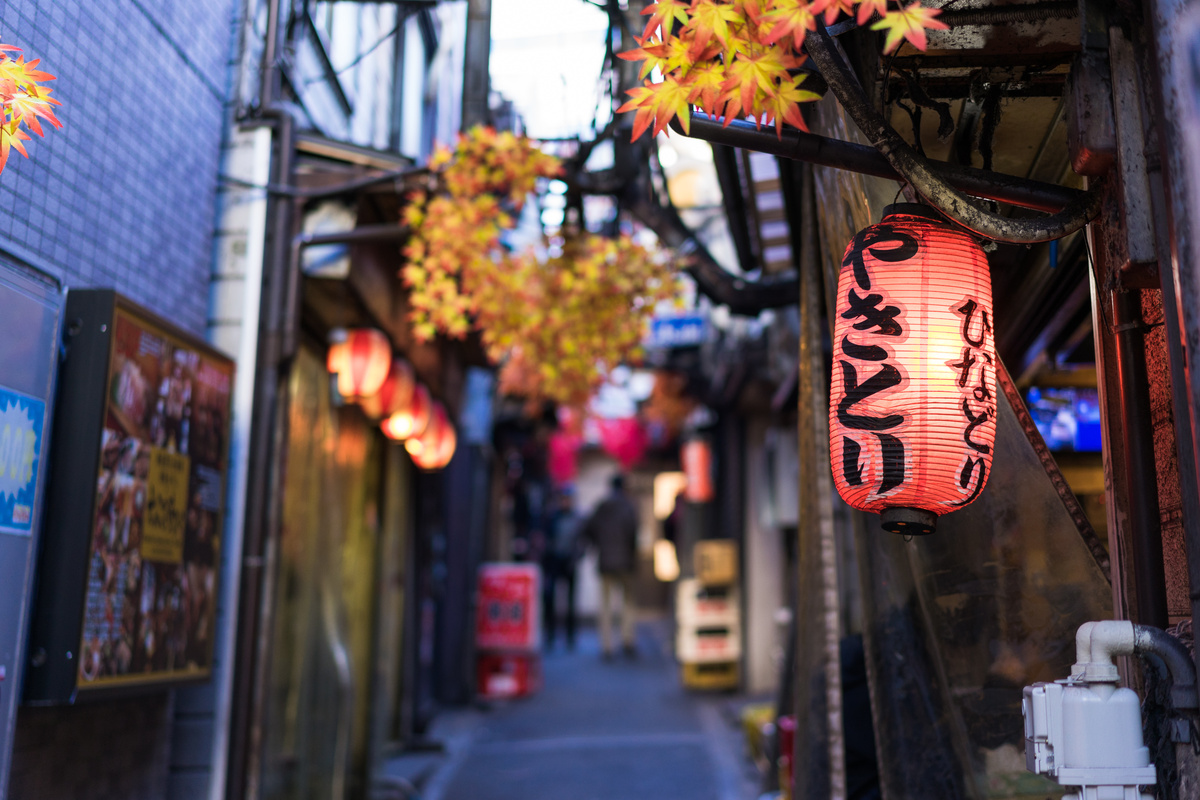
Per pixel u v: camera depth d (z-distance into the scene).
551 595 17.59
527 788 7.73
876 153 2.56
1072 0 2.40
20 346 3.12
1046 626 2.94
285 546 5.74
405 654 9.31
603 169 5.68
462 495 12.08
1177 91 1.99
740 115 2.63
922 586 3.11
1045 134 3.03
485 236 5.54
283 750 5.67
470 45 5.25
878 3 2.13
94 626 3.39
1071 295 3.96
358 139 6.73
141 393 3.73
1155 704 2.28
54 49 3.53
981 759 2.96
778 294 5.78
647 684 13.34
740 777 7.88
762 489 12.29
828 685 3.32
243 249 5.02
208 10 4.90
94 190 3.82
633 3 5.06
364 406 6.51
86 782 3.80
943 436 2.31
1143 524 2.43
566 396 7.46
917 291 2.40
